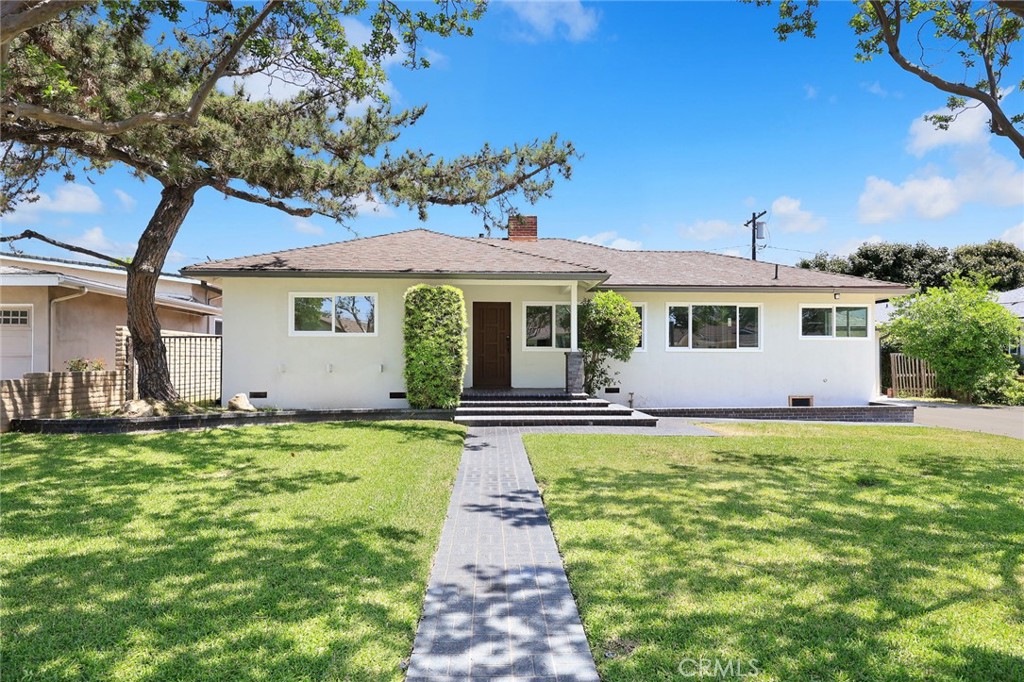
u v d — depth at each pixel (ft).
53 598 11.47
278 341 43.70
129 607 11.09
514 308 49.16
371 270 42.11
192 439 30.99
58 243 36.32
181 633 10.11
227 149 33.53
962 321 60.34
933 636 10.29
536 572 13.67
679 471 24.50
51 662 9.16
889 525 16.88
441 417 40.14
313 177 35.37
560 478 23.16
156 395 37.96
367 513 17.76
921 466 25.94
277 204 39.37
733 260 59.82
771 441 32.91
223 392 43.11
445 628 10.84
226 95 34.78
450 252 48.01
